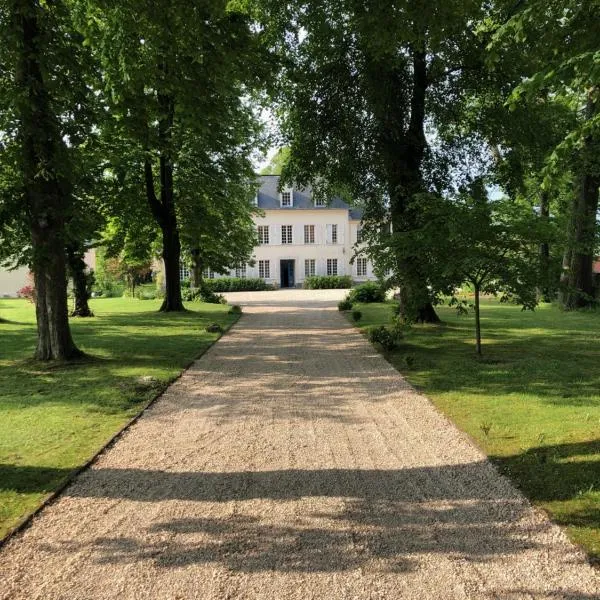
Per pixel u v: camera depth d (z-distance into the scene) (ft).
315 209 186.80
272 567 11.21
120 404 24.85
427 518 13.29
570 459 16.78
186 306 90.02
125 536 12.65
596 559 11.26
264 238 185.78
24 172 33.06
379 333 41.06
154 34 31.65
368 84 50.47
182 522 13.30
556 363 33.24
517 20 20.84
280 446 19.02
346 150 54.44
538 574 10.78
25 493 15.12
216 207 81.71
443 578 10.70
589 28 21.98
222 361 36.91
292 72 42.09
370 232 57.52
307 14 48.26
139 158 67.31
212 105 35.81
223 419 22.58
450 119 56.29
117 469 16.96
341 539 12.32
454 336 46.62
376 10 30.19
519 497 14.32
